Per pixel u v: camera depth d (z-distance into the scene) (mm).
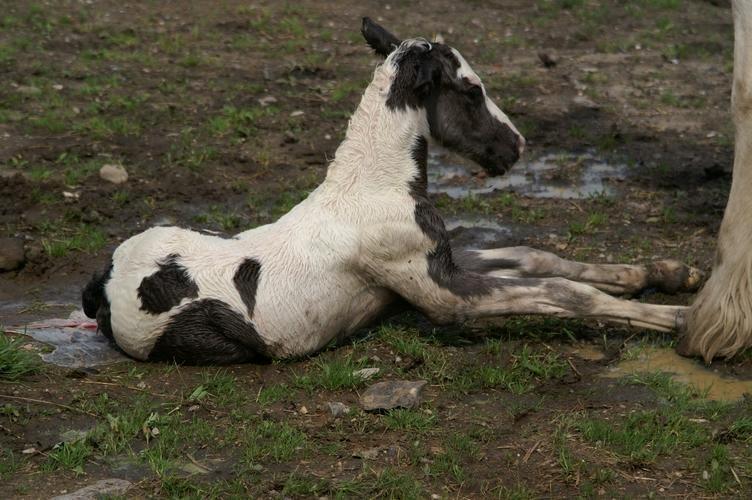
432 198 9594
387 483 5043
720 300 6148
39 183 9414
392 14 16359
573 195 9719
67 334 6762
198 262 6148
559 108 12375
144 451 5301
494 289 6449
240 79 13070
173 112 11695
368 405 5758
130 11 15828
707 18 16812
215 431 5531
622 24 16391
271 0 16719
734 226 6000
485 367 6254
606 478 5105
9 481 5043
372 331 6793
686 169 10406
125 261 6293
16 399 5793
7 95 11938
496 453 5375
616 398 5996
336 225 6277
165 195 9508
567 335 6805
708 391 6023
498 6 17016
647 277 7246
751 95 5809
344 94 12547
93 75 12875
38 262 7977
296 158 10586
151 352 6246
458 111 6551
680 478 5148
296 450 5344
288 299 6156
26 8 15508
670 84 13484
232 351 6207
